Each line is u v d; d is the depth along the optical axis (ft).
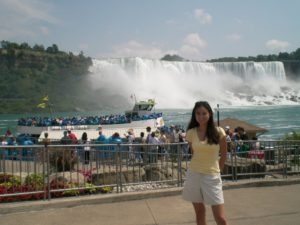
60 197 27.91
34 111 634.84
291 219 23.61
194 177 17.57
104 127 119.96
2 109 636.89
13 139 75.72
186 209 25.73
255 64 650.02
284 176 36.99
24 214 24.58
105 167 31.14
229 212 25.18
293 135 70.13
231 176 34.91
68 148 29.66
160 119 137.28
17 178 28.37
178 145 32.48
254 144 37.47
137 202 27.61
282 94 618.85
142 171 32.78
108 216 24.22
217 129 17.60
